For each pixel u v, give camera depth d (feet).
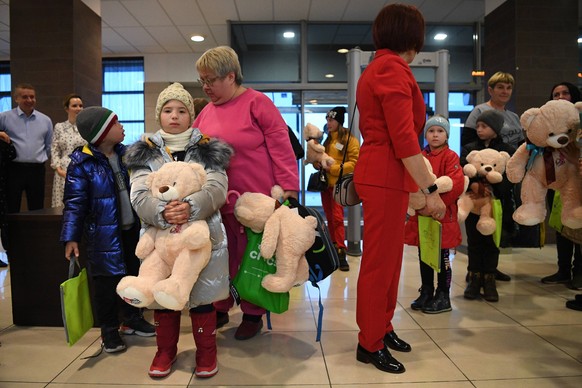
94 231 6.71
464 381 5.94
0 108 27.07
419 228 8.13
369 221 6.14
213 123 7.06
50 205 15.66
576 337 7.44
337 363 6.48
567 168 7.52
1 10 18.78
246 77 22.47
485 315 8.52
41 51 15.30
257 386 5.81
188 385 5.84
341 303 9.39
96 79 16.97
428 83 22.02
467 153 9.90
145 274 5.48
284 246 6.30
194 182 5.56
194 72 26.76
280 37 22.31
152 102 26.89
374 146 6.09
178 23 21.56
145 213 5.53
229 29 21.68
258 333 7.69
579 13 16.46
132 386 5.82
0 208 11.53
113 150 7.14
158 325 6.10
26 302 8.09
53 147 12.66
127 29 22.25
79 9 15.61
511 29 15.81
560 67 15.74
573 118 7.18
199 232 5.26
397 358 6.64
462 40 22.70
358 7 19.97
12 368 6.37
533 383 5.89
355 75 13.71
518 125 11.59
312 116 22.72
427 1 19.30
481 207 9.11
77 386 5.83
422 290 8.96
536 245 10.34
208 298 5.79
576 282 10.23
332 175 12.48
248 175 7.02
